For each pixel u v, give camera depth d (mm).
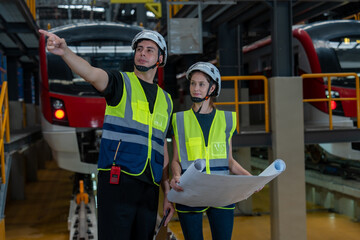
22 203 11352
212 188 2150
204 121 2756
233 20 9008
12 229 8797
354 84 8727
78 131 7449
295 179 6469
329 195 10117
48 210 10500
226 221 2674
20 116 12352
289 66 6559
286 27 6555
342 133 6930
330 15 13875
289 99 6445
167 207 2512
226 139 2779
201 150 2725
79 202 7797
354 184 8883
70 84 7465
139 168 2049
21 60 14508
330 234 8000
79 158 7523
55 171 17250
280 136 6441
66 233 8406
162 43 2139
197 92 2646
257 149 14828
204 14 8727
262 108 12203
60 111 7438
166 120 2195
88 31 7621
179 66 14883
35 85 18172
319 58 8859
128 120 2053
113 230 2049
